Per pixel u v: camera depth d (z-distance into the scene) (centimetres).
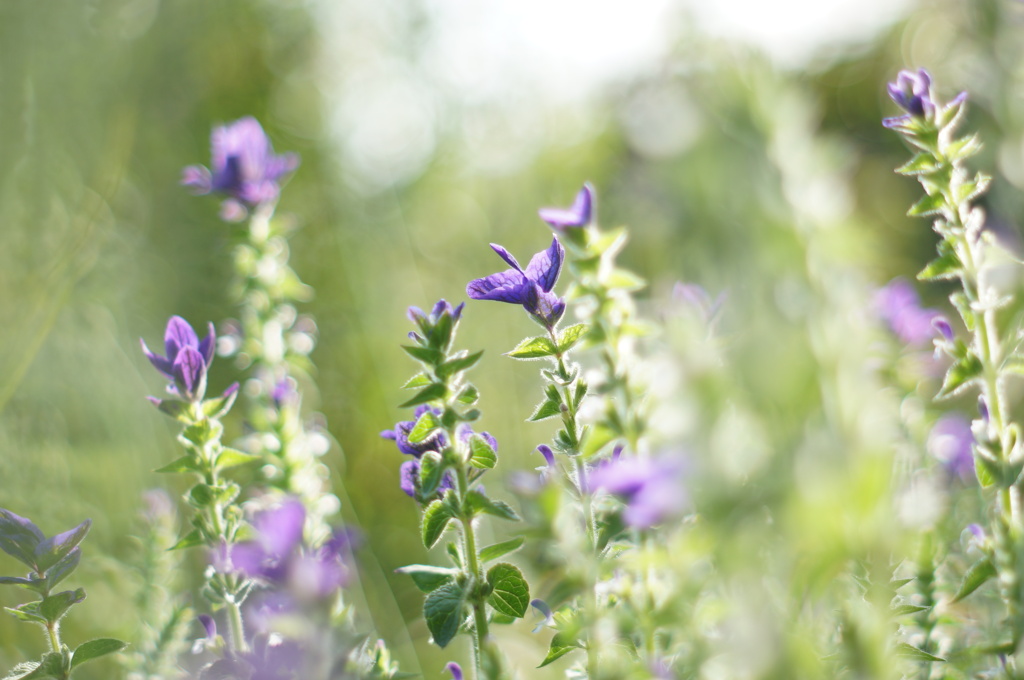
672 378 43
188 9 171
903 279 84
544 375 76
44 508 99
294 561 71
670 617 66
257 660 73
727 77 45
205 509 82
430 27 207
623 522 73
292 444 93
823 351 40
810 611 54
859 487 40
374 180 208
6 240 101
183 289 147
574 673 75
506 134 208
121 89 126
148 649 89
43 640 95
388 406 167
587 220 77
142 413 114
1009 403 81
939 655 73
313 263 184
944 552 74
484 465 75
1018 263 72
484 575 75
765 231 41
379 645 78
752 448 40
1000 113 84
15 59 106
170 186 155
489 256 207
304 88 211
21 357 99
